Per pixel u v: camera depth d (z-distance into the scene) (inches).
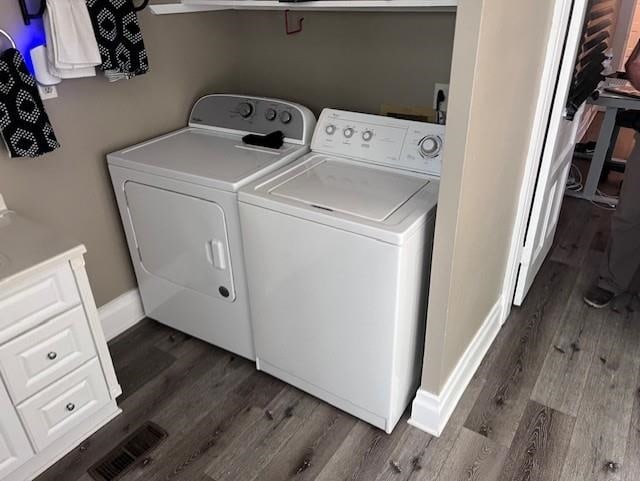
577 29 70.4
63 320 60.9
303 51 89.9
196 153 78.5
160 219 78.0
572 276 103.7
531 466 64.8
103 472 65.8
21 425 60.6
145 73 80.2
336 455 67.3
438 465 65.4
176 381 80.2
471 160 52.3
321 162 75.5
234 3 75.4
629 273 91.0
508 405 74.0
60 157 73.8
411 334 66.3
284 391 78.0
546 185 82.1
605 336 87.2
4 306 54.6
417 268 60.9
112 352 86.3
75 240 60.4
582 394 75.6
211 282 78.1
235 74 98.3
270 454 67.8
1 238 61.0
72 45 64.6
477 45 44.4
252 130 84.3
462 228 56.6
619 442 67.9
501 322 89.7
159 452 68.4
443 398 69.2
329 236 59.7
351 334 64.8
